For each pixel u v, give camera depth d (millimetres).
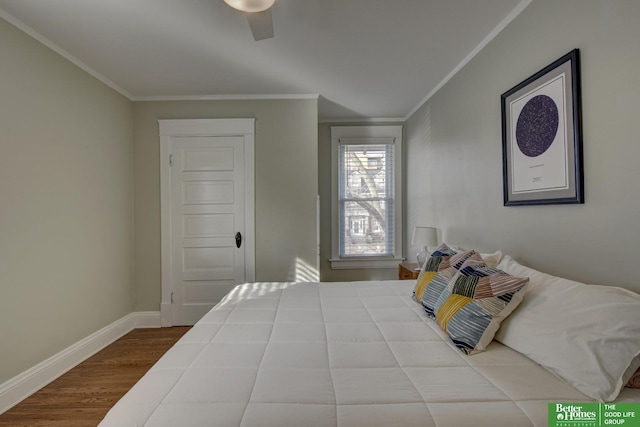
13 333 1796
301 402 855
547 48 1566
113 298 2736
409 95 3146
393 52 2271
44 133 2021
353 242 3945
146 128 3062
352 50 2227
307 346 1225
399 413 810
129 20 1830
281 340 1283
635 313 917
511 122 1829
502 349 1192
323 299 1892
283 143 3100
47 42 2033
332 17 1826
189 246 3096
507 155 1870
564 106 1443
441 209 2879
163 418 783
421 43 2148
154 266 3076
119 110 2850
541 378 979
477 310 1234
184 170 3090
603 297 1022
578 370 915
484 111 2148
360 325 1459
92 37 2012
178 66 2438
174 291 3084
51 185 2076
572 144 1404
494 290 1257
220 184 3102
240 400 860
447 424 774
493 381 967
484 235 2172
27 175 1896
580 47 1371
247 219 3090
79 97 2344
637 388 893
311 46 2162
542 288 1251
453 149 2619
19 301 1837
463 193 2459
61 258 2152
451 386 938
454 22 1902
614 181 1233
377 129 3945
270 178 3104
